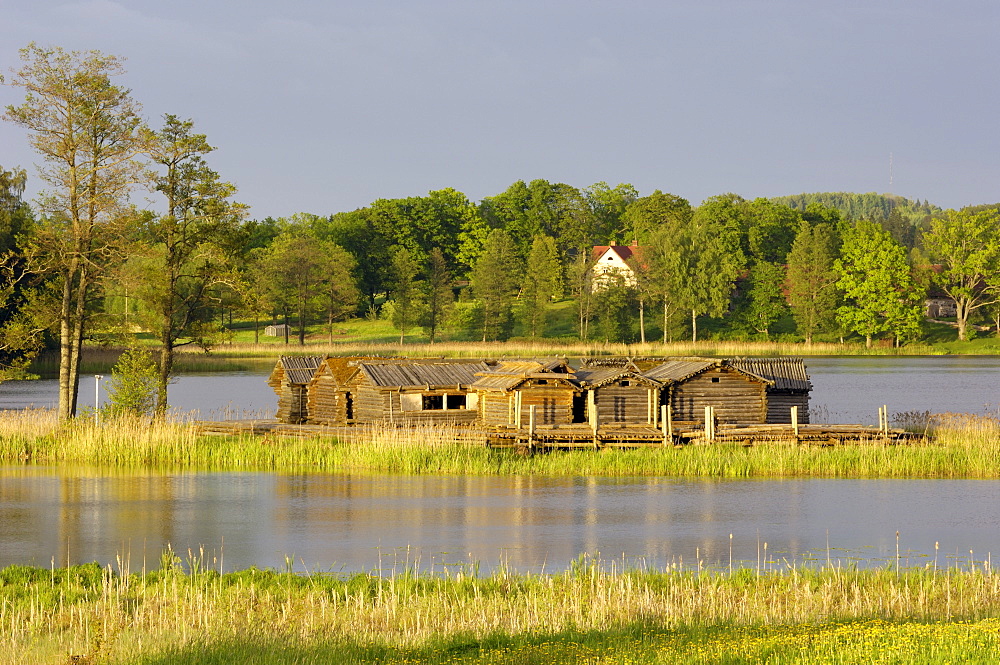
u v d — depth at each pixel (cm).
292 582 8112
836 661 5312
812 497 12656
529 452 15200
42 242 16800
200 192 17975
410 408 16950
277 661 5694
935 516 11525
